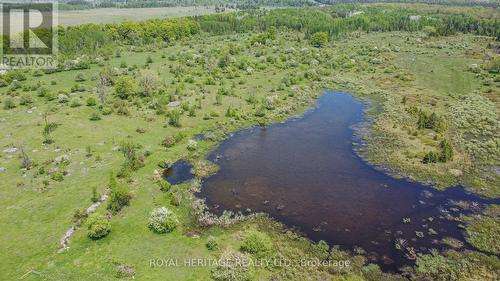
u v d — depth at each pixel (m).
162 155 85.62
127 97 118.81
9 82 130.75
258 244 56.03
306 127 103.50
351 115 112.25
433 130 98.12
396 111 112.38
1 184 72.69
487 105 114.81
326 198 70.25
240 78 143.12
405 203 68.25
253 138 96.50
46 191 70.50
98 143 89.44
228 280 49.50
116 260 53.22
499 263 53.66
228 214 65.12
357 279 51.16
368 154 86.94
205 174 79.12
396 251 56.69
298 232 61.16
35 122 100.25
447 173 77.56
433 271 52.50
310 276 51.69
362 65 163.50
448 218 63.88
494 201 68.31
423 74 150.50
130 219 63.25
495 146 88.56
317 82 142.62
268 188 73.81
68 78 138.62
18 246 56.69
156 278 50.53
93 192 67.81
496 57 160.88
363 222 63.34
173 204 67.88
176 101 116.69
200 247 57.06
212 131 99.25
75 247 56.34
